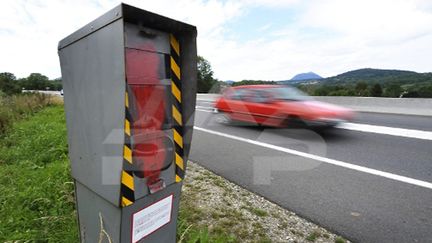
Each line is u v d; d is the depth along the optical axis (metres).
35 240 2.17
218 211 2.76
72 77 1.46
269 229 2.46
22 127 6.85
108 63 1.18
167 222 1.52
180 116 1.53
